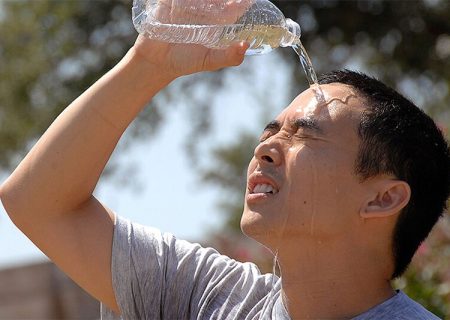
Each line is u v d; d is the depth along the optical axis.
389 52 12.74
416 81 12.85
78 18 13.60
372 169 2.94
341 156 2.94
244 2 3.08
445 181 3.07
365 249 2.96
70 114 3.21
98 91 3.20
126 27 13.56
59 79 13.79
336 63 12.91
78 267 3.23
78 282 3.26
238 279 3.20
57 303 11.16
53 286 11.21
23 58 13.97
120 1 13.56
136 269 3.22
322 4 12.55
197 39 3.07
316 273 2.96
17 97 13.94
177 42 3.09
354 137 2.96
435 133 3.07
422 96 12.77
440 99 12.67
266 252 6.33
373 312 2.93
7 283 11.12
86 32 13.59
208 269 3.23
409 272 5.02
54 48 13.76
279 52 13.10
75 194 3.21
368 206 2.94
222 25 3.06
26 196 3.21
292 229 2.93
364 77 3.08
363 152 2.94
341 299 2.96
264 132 3.10
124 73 3.18
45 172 3.19
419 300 4.95
